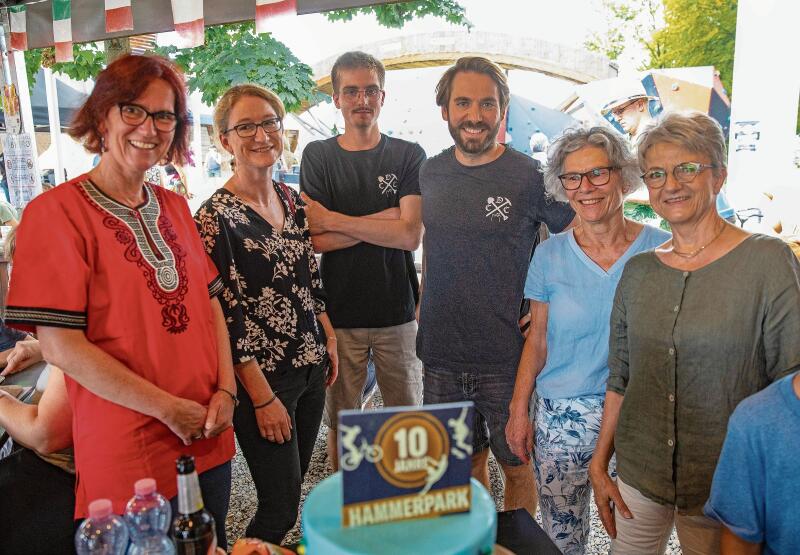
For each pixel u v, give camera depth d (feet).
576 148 5.37
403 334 8.40
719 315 4.25
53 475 4.83
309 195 8.10
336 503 2.62
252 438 6.12
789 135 11.31
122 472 4.29
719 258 4.34
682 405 4.48
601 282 5.51
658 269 4.62
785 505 3.49
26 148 12.82
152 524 3.37
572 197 5.43
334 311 8.20
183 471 3.26
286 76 15.33
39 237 3.99
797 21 10.87
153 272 4.41
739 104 11.49
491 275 6.62
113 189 4.45
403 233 7.82
